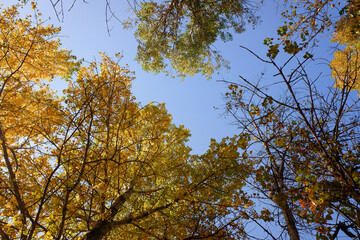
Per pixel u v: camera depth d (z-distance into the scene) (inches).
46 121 236.7
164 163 288.2
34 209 210.4
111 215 223.5
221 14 373.1
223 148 271.4
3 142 205.3
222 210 253.0
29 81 292.0
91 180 231.6
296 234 178.1
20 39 297.1
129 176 263.3
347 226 157.9
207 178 256.1
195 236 231.8
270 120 186.7
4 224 177.6
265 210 199.0
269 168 202.8
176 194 256.2
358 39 291.0
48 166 223.9
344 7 213.2
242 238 234.8
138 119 292.7
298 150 181.5
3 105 249.1
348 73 165.2
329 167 165.9
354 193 139.9
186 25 387.2
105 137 255.6
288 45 138.3
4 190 194.7
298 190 174.6
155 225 252.4
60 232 166.1
